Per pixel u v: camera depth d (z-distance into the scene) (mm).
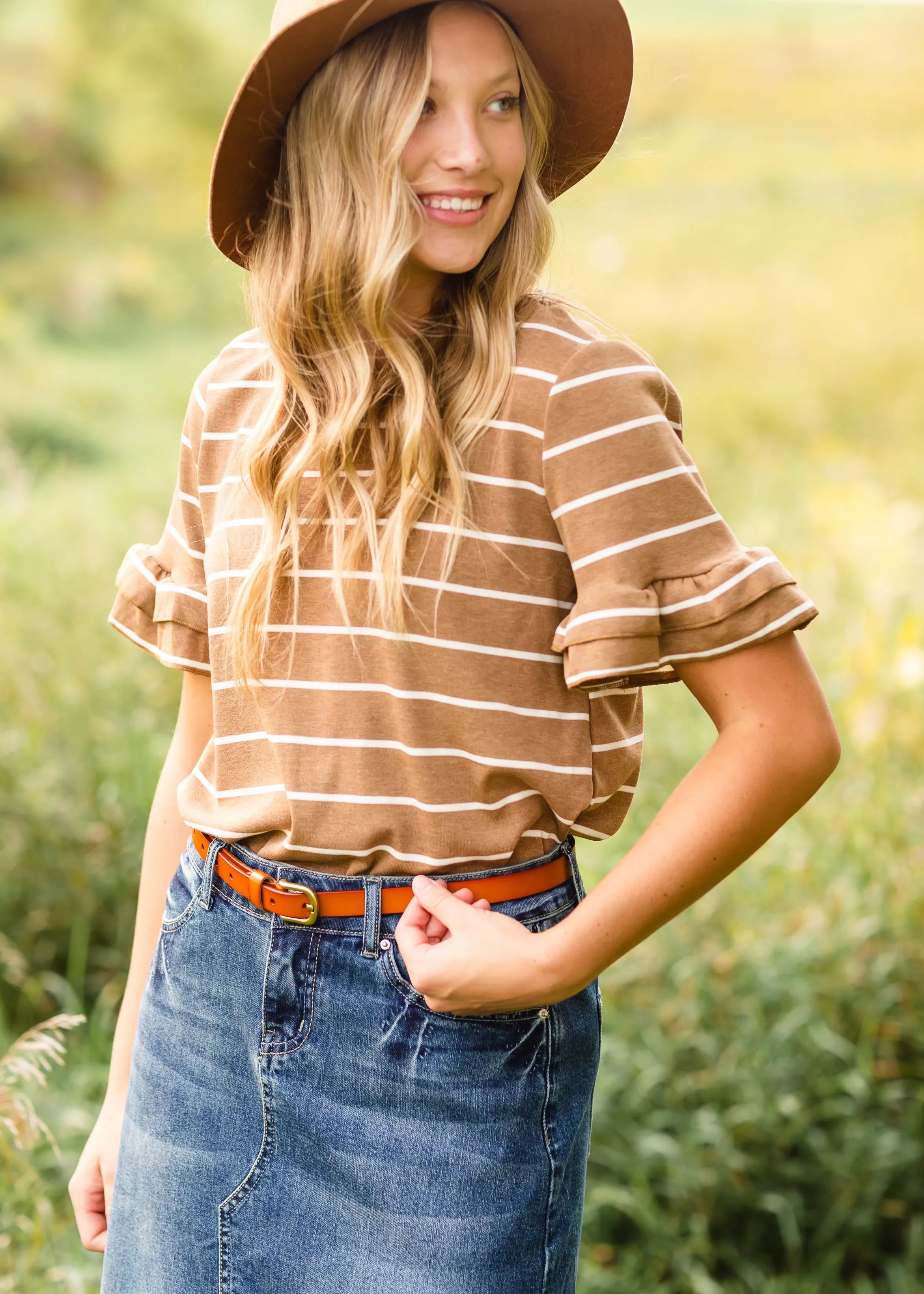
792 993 2344
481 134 1112
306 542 1170
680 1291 2154
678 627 1055
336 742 1152
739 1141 2273
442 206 1123
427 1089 1133
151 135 17500
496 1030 1131
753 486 6246
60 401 9477
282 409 1200
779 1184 2240
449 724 1118
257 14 20250
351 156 1119
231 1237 1220
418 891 1118
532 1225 1145
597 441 1061
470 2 1114
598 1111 2270
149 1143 1273
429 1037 1131
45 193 16609
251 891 1209
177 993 1271
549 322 1123
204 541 1331
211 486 1297
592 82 1223
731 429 7664
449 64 1096
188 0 19031
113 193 17047
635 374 1080
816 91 18000
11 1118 1740
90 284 13094
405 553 1108
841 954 2402
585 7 1149
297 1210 1192
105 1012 2584
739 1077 2291
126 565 1404
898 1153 2203
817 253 11977
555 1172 1156
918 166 14953
